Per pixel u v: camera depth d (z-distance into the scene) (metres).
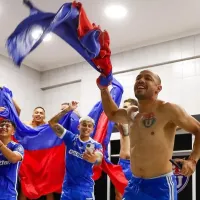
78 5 2.62
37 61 6.54
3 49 6.00
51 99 6.69
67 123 4.59
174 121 2.48
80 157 3.74
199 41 5.34
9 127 3.78
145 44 5.77
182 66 5.42
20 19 5.12
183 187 4.78
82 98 6.23
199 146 2.39
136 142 2.58
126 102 4.56
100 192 5.48
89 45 2.65
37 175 4.59
